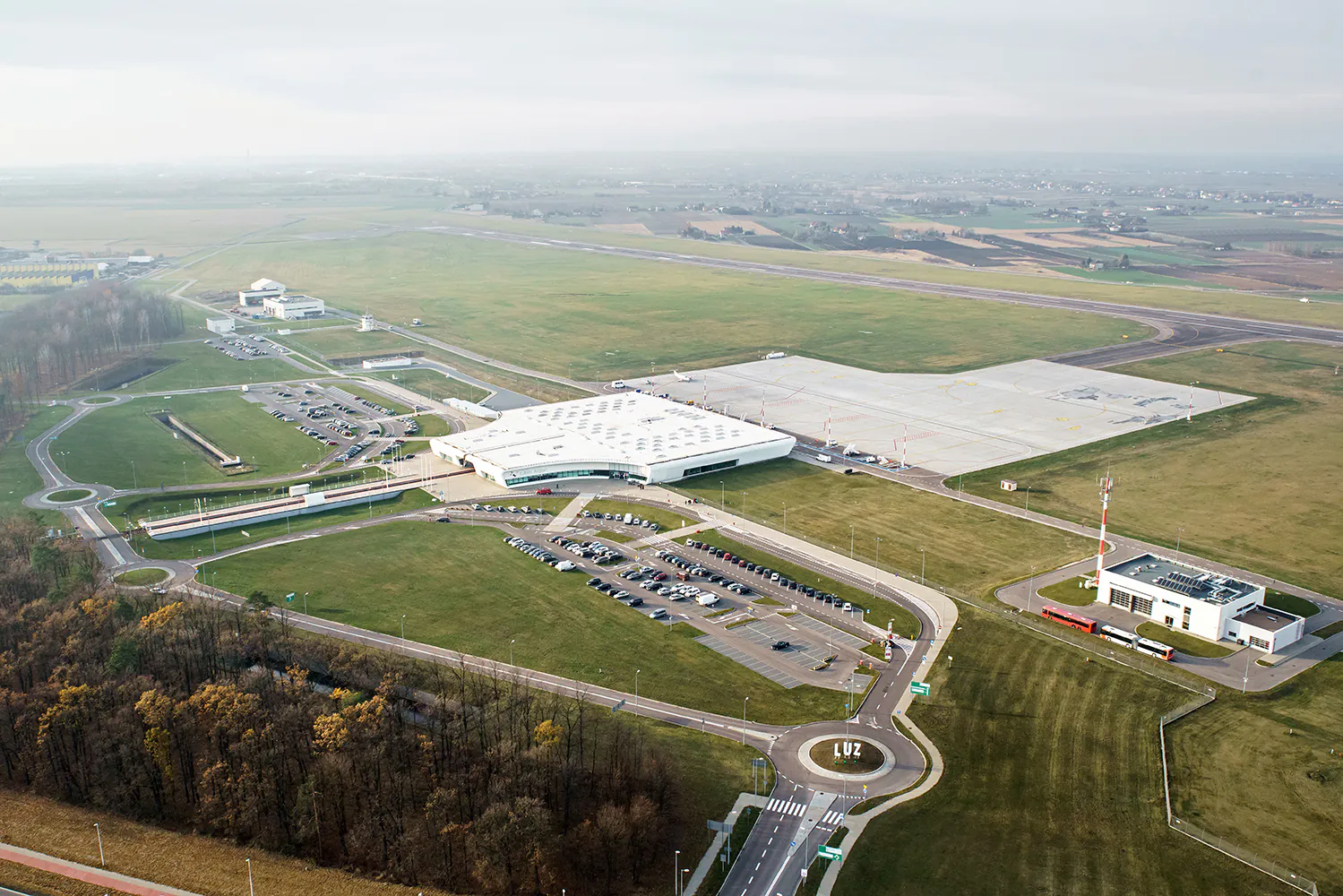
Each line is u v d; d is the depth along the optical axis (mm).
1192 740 193125
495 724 183875
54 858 159375
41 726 180000
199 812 173500
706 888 155375
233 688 186375
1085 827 168250
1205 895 152500
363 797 169375
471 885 158625
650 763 177125
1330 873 156750
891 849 163000
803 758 187875
